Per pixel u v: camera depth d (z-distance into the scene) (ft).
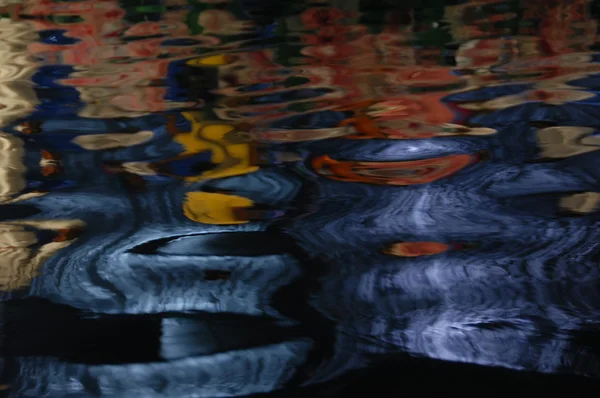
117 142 5.66
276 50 9.02
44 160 5.30
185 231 4.01
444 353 2.78
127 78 7.82
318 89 7.08
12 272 3.59
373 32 9.82
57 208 4.41
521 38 8.98
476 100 6.40
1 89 7.47
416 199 4.34
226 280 3.43
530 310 3.08
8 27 11.00
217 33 10.21
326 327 3.00
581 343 2.81
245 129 5.88
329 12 11.36
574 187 4.38
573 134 5.33
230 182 4.74
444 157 5.03
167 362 2.79
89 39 10.06
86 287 3.43
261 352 2.82
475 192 4.40
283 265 3.59
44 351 2.89
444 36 9.34
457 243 3.75
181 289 3.38
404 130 5.67
